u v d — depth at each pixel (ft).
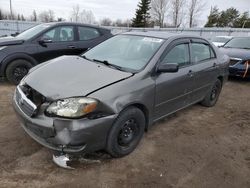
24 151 11.05
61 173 9.92
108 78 10.59
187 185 10.03
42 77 10.75
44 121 9.31
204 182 10.31
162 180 10.14
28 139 11.96
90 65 11.91
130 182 9.85
